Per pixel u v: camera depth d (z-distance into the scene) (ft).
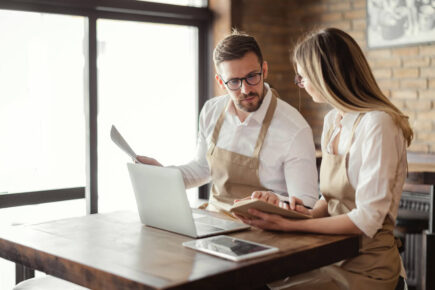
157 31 13.84
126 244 5.99
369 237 6.26
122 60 13.16
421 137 13.61
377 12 14.05
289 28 15.96
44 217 11.86
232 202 8.21
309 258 5.65
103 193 12.77
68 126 12.25
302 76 6.82
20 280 7.80
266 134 8.05
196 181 8.84
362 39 14.55
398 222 12.32
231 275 4.96
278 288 6.29
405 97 13.84
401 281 6.72
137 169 6.68
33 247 5.95
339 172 6.70
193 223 6.16
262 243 5.89
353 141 6.57
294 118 8.05
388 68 14.08
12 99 11.41
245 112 8.13
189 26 14.48
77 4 11.90
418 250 13.39
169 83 14.16
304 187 7.71
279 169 8.07
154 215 6.74
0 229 6.88
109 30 12.86
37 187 11.83
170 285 4.55
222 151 8.29
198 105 14.78
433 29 13.12
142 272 4.92
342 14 14.89
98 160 12.68
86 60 12.40
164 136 14.12
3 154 11.34
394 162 6.22
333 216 6.38
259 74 7.61
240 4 14.57
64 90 12.16
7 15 11.21
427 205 12.66
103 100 12.85
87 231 6.70
